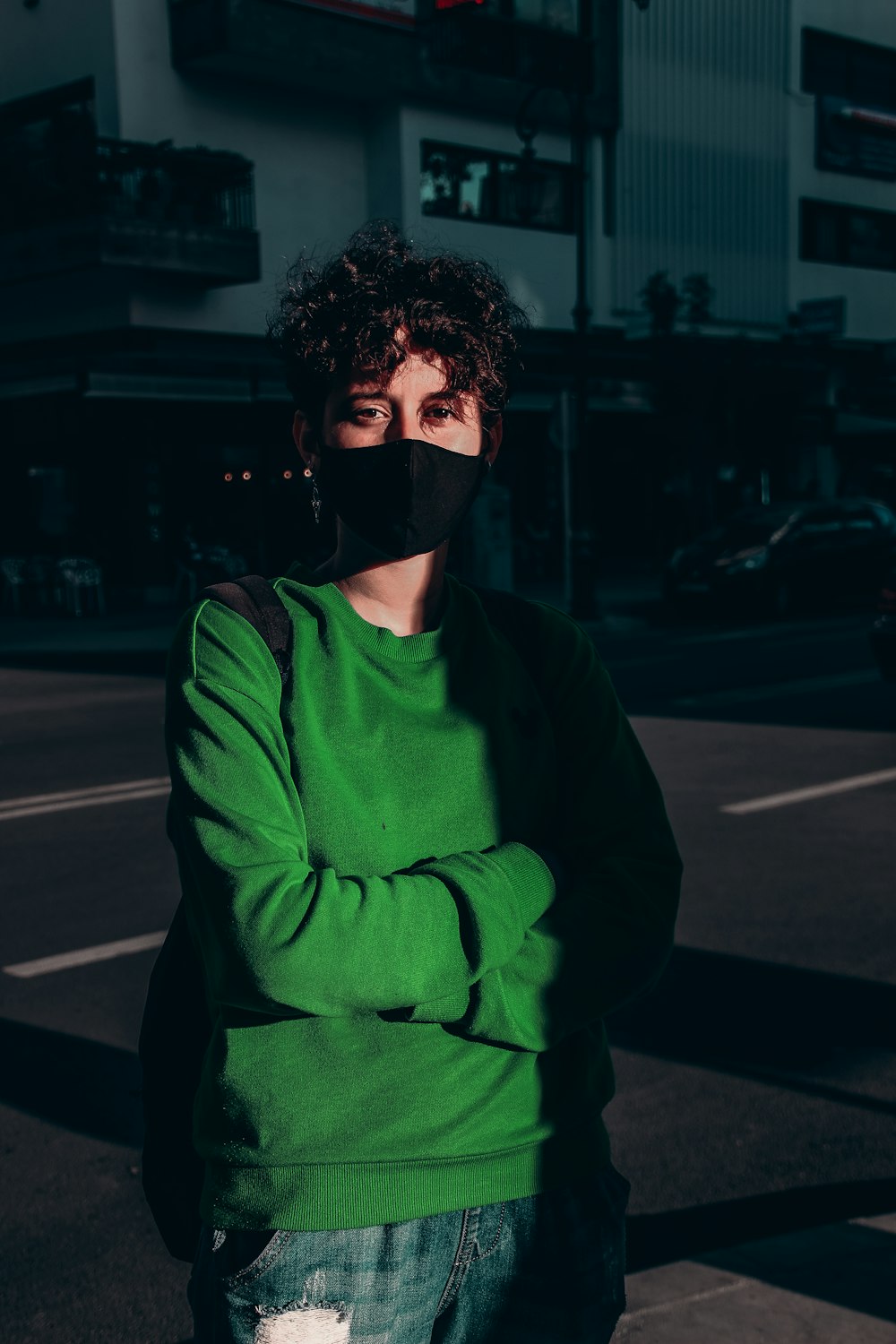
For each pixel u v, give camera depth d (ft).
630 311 87.97
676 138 89.66
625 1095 13.16
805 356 94.89
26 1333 9.66
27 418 76.28
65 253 63.57
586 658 5.27
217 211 67.51
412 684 4.78
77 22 67.67
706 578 63.62
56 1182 11.76
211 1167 4.57
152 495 73.97
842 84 102.99
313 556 78.18
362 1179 4.42
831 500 68.69
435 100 75.92
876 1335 8.50
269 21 66.80
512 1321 4.78
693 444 85.56
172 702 4.57
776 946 17.28
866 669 44.75
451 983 4.33
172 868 21.83
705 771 28.71
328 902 4.20
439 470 4.67
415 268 4.85
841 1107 12.78
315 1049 4.43
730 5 92.12
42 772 30.42
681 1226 10.76
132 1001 15.92
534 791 4.91
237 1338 4.50
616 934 4.75
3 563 72.18
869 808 24.88
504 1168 4.60
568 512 61.82
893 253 108.68
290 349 4.89
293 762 4.56
